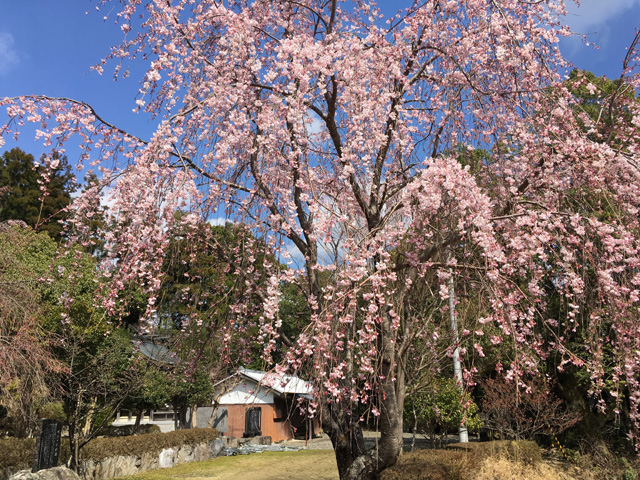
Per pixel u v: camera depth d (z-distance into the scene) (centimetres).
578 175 404
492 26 427
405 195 371
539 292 372
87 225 436
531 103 434
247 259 500
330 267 383
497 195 445
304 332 385
